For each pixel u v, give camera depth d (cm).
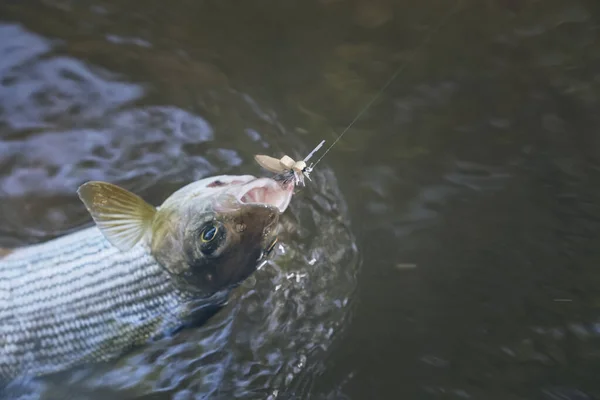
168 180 84
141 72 87
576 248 83
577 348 80
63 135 84
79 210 82
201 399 78
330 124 88
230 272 76
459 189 86
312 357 80
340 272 83
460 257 83
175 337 78
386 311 81
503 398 78
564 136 87
